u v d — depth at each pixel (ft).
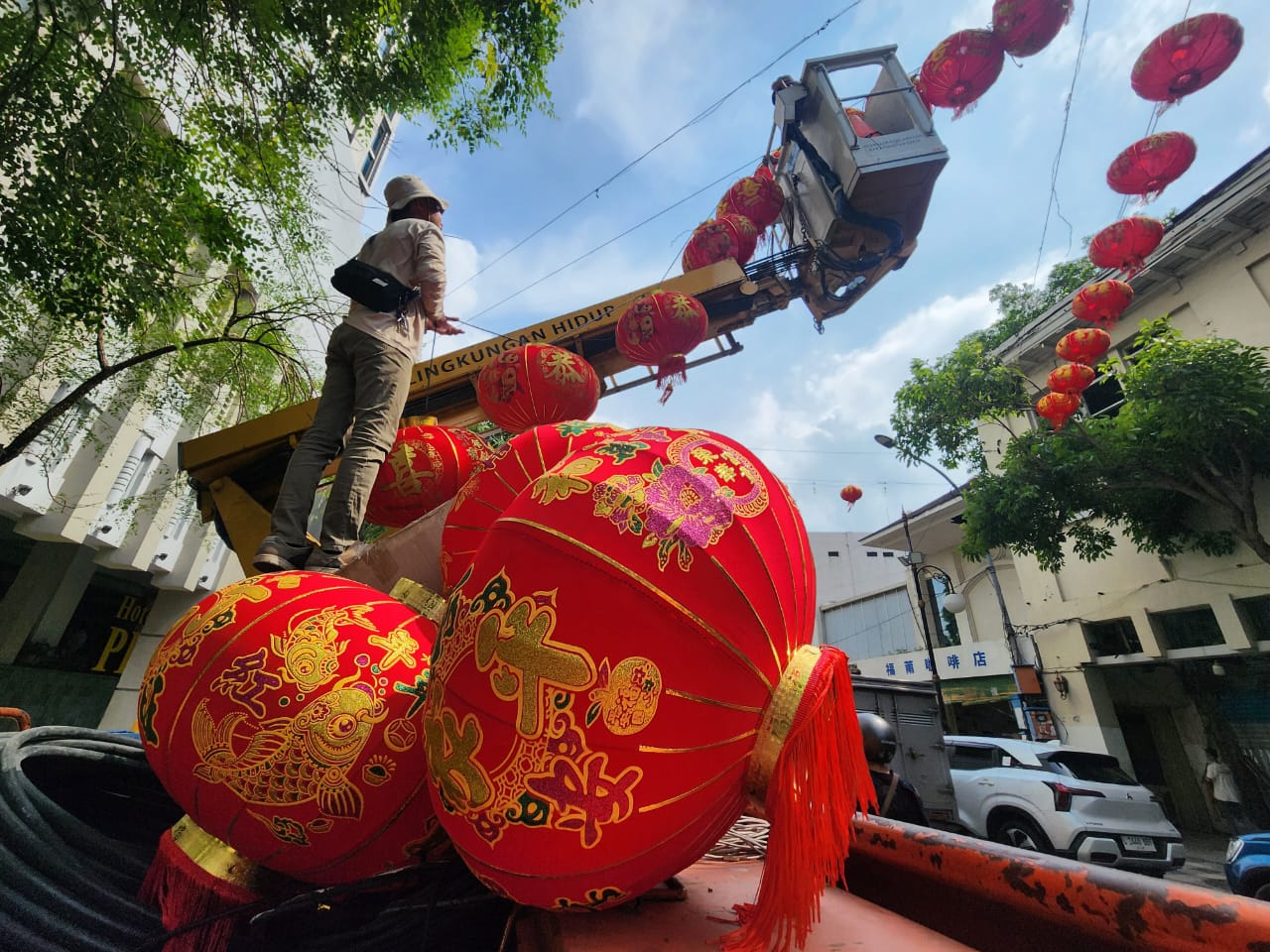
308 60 16.20
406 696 3.36
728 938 2.45
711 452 2.94
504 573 2.61
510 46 18.03
